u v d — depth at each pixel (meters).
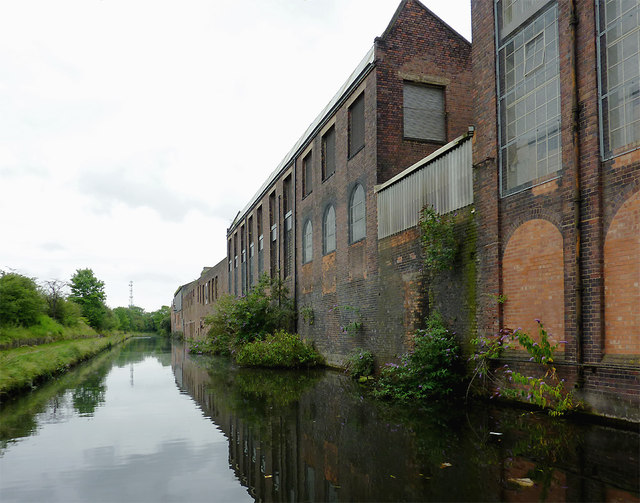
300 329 19.69
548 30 7.84
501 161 8.73
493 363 8.49
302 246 19.97
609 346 6.46
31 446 6.47
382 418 7.57
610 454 5.03
